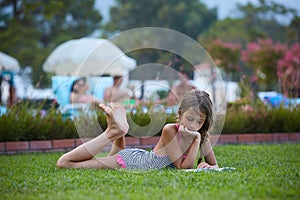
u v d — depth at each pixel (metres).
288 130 10.67
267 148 8.76
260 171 5.54
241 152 8.11
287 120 10.73
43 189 4.52
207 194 4.08
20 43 26.30
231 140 9.87
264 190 4.20
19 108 9.87
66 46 16.81
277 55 19.42
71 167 6.01
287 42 24.27
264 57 19.48
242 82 11.91
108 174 5.30
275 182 4.66
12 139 9.03
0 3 27.56
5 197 4.20
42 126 9.30
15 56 25.55
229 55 21.55
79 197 4.04
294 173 5.39
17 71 18.50
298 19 23.88
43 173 5.63
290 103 11.28
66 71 16.03
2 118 9.16
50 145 8.98
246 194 4.06
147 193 4.18
